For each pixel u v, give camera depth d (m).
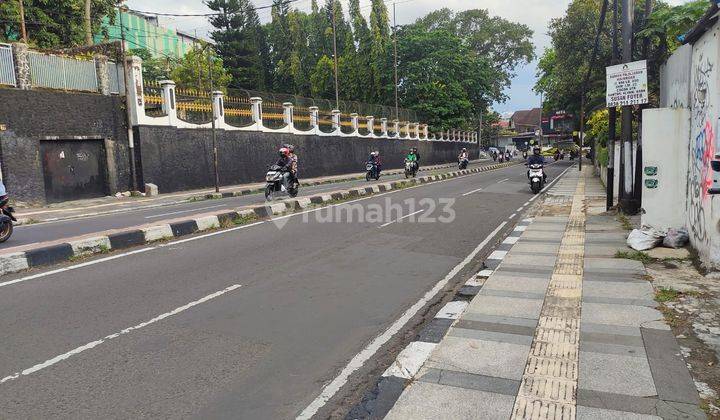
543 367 3.86
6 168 15.64
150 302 5.62
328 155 32.38
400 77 49.47
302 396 3.67
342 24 55.44
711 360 3.87
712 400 3.29
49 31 25.27
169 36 63.41
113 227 10.84
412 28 52.38
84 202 17.45
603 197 15.34
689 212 7.23
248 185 24.14
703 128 6.35
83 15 26.42
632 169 10.78
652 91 13.67
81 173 18.16
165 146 20.67
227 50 47.31
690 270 6.27
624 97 10.10
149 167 19.98
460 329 4.73
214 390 3.71
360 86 50.06
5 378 3.82
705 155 6.24
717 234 5.88
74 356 4.21
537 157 18.27
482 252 8.46
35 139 16.47
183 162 21.53
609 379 3.62
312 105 31.39
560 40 32.81
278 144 27.62
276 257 7.85
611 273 6.39
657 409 3.20
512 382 3.63
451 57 49.53
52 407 3.41
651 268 6.50
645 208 7.80
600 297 5.47
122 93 19.52
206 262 7.47
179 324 4.97
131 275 6.72
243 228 10.38
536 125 100.44
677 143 7.55
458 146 58.78
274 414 3.42
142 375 3.91
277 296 5.93
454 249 8.66
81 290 6.04
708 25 5.88
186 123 21.69
